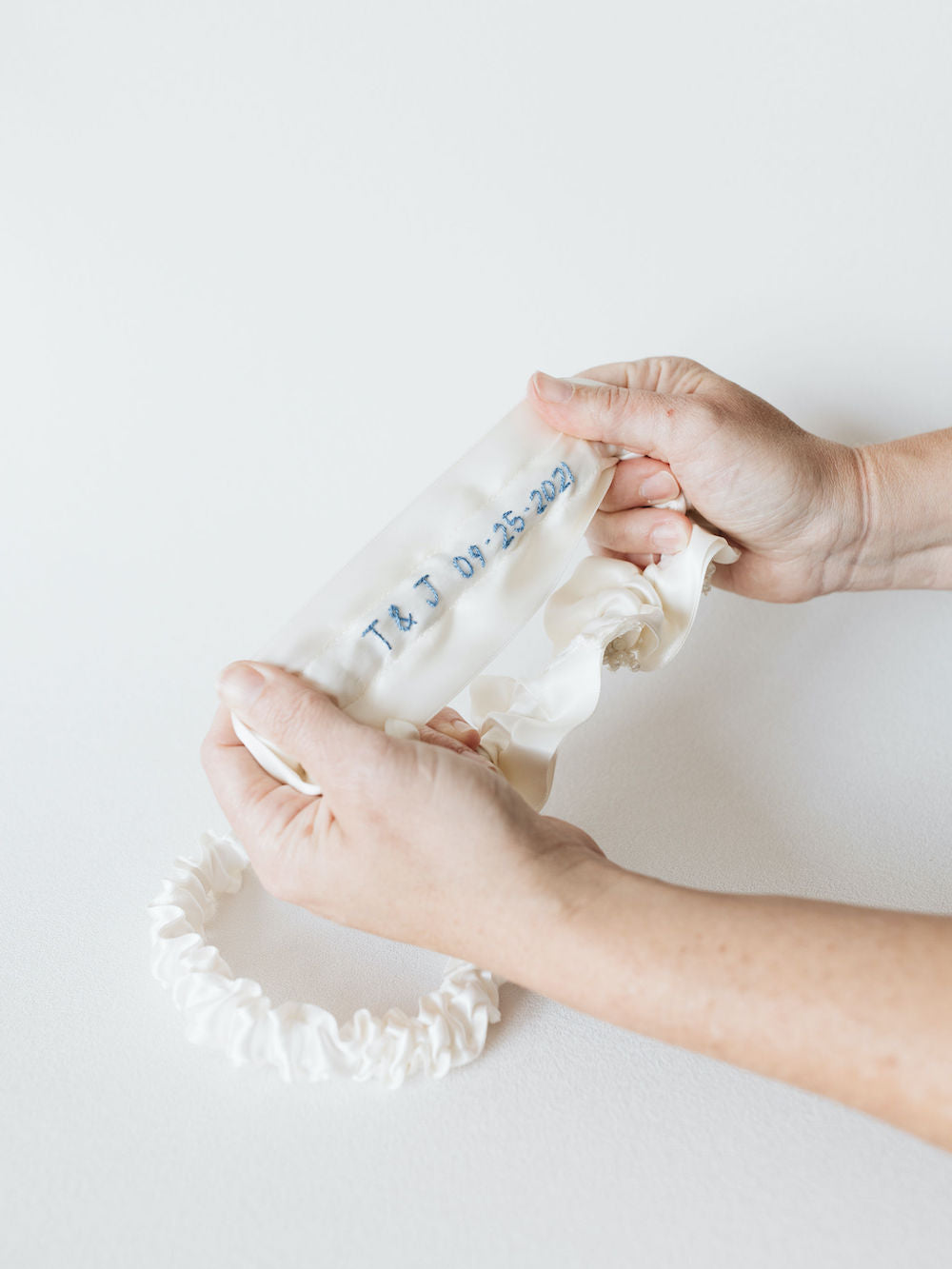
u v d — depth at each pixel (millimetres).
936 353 1271
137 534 1236
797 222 1352
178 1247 635
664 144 1375
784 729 1010
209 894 844
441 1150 683
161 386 1353
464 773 650
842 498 965
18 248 1401
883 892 846
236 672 697
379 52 1391
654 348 1290
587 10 1376
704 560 895
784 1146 683
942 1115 539
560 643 911
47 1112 709
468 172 1389
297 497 1257
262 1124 701
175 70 1395
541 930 628
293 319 1370
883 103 1358
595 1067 735
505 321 1337
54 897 869
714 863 875
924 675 1066
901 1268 619
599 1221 642
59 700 1063
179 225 1397
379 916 691
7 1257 633
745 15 1374
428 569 756
